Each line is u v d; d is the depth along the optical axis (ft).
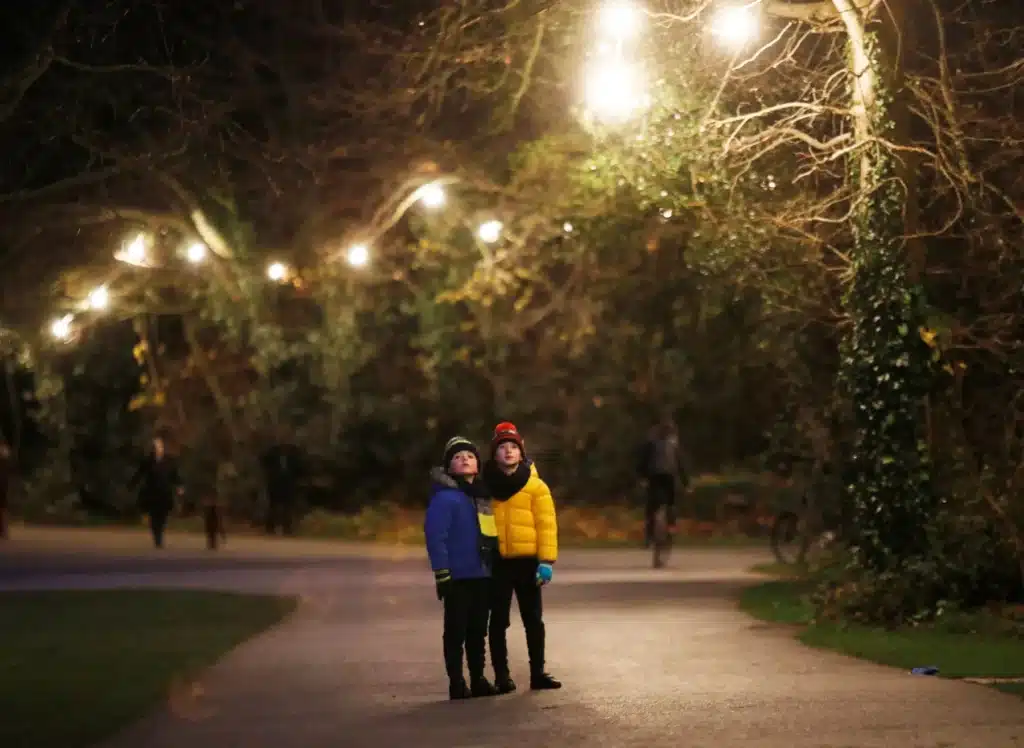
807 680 40.81
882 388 56.59
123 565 90.02
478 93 86.69
